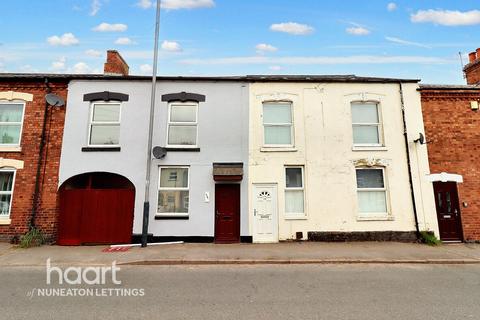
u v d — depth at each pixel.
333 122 12.07
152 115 11.09
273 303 5.48
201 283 6.67
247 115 12.02
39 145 11.37
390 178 11.72
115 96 11.80
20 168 11.13
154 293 6.00
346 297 5.81
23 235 10.70
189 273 7.50
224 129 11.85
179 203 11.51
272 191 11.55
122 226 11.20
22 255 9.05
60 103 11.51
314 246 10.39
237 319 4.78
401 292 6.12
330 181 11.64
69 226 11.10
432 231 11.28
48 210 10.97
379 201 11.80
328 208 11.46
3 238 10.69
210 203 11.33
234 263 8.47
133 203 11.34
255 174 11.59
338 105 12.21
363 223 11.39
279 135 12.20
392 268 8.06
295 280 6.93
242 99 12.14
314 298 5.75
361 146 11.93
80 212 11.22
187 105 12.16
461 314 5.02
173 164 11.52
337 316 4.91
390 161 11.82
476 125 12.09
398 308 5.27
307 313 5.03
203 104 12.02
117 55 14.08
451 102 12.27
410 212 11.49
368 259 8.68
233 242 11.11
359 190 11.75
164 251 9.57
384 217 11.44
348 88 12.36
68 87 11.85
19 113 11.78
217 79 12.10
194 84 12.12
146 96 11.95
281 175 11.62
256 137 11.87
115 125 11.90
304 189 11.66
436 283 6.76
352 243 10.92
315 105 12.19
